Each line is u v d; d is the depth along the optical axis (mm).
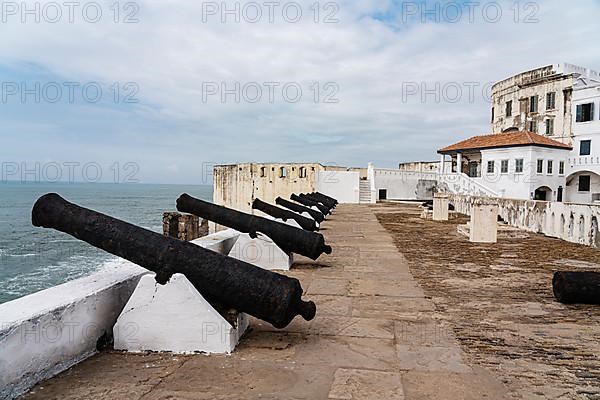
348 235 12828
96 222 3850
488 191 31625
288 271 7250
